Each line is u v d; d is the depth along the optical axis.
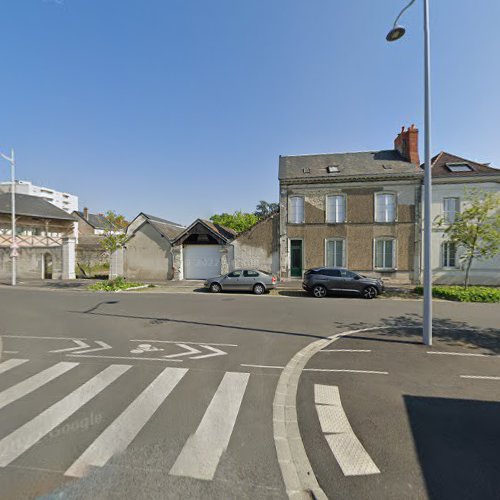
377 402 3.91
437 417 3.54
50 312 9.62
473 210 12.56
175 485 2.49
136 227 20.56
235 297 12.83
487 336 6.80
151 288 15.96
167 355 5.68
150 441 3.07
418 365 5.13
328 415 3.61
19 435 3.17
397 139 19.34
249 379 4.62
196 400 3.96
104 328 7.66
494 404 3.84
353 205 17.61
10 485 2.47
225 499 2.36
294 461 2.81
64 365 5.18
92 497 2.35
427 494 2.43
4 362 5.33
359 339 6.65
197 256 19.94
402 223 17.09
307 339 6.68
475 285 16.36
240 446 3.02
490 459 2.82
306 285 13.22
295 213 18.30
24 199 29.61
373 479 2.60
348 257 17.67
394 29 6.73
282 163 19.86
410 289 14.69
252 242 18.97
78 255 22.77
